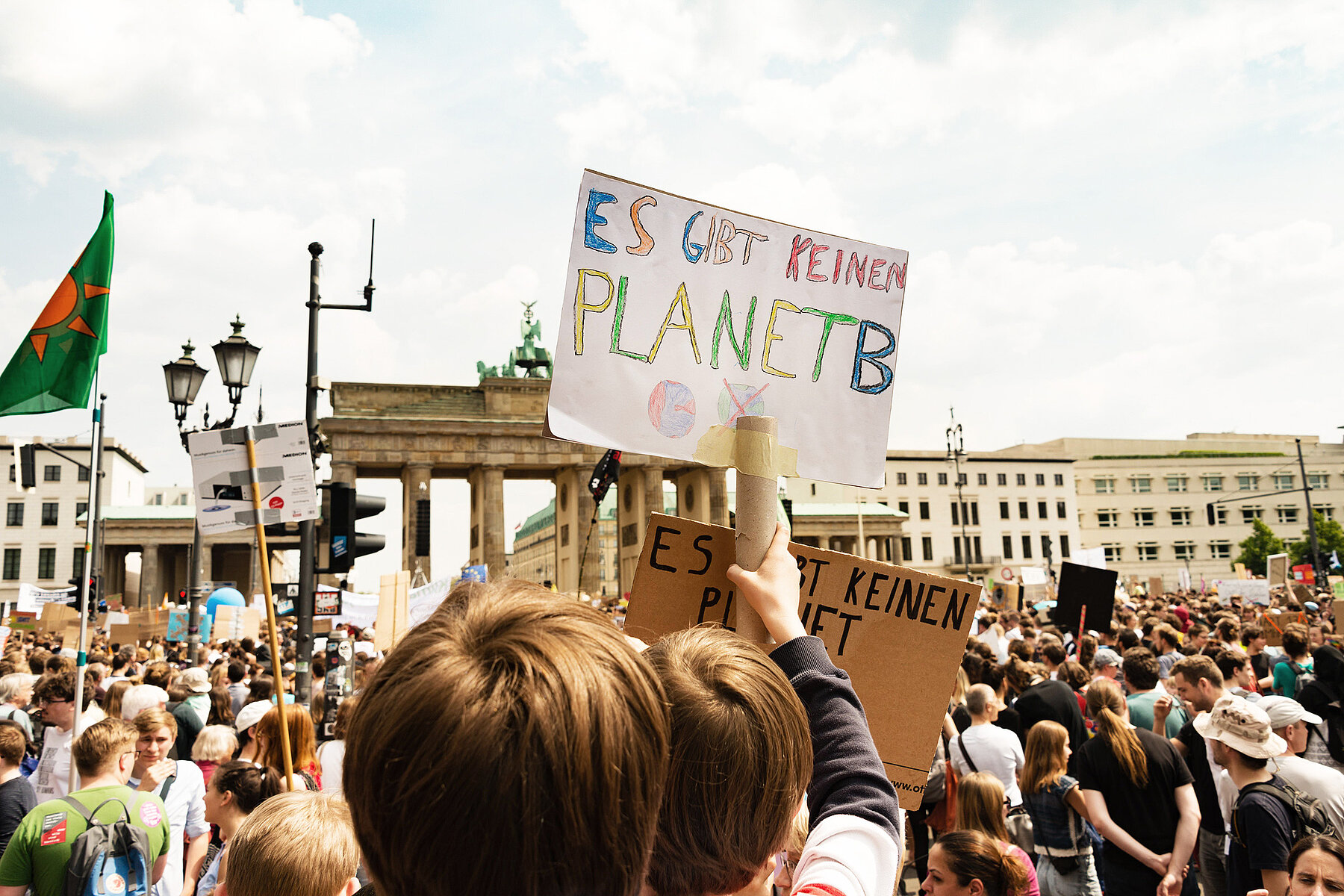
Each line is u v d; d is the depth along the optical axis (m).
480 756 0.87
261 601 28.89
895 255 3.13
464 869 0.88
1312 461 113.31
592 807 0.91
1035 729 6.39
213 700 10.84
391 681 0.99
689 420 2.78
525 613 1.04
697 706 1.32
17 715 9.08
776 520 2.21
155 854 4.89
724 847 1.27
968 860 4.38
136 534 87.69
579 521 67.31
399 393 67.44
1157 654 12.48
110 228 8.53
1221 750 5.36
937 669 2.70
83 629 7.56
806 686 1.70
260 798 5.08
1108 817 6.01
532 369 75.56
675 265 2.82
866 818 1.46
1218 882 7.25
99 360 8.41
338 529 12.40
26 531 86.62
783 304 2.95
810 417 2.94
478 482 70.75
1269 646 15.47
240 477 6.80
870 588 2.71
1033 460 101.19
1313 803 5.04
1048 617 26.83
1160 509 111.62
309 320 13.13
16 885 4.54
